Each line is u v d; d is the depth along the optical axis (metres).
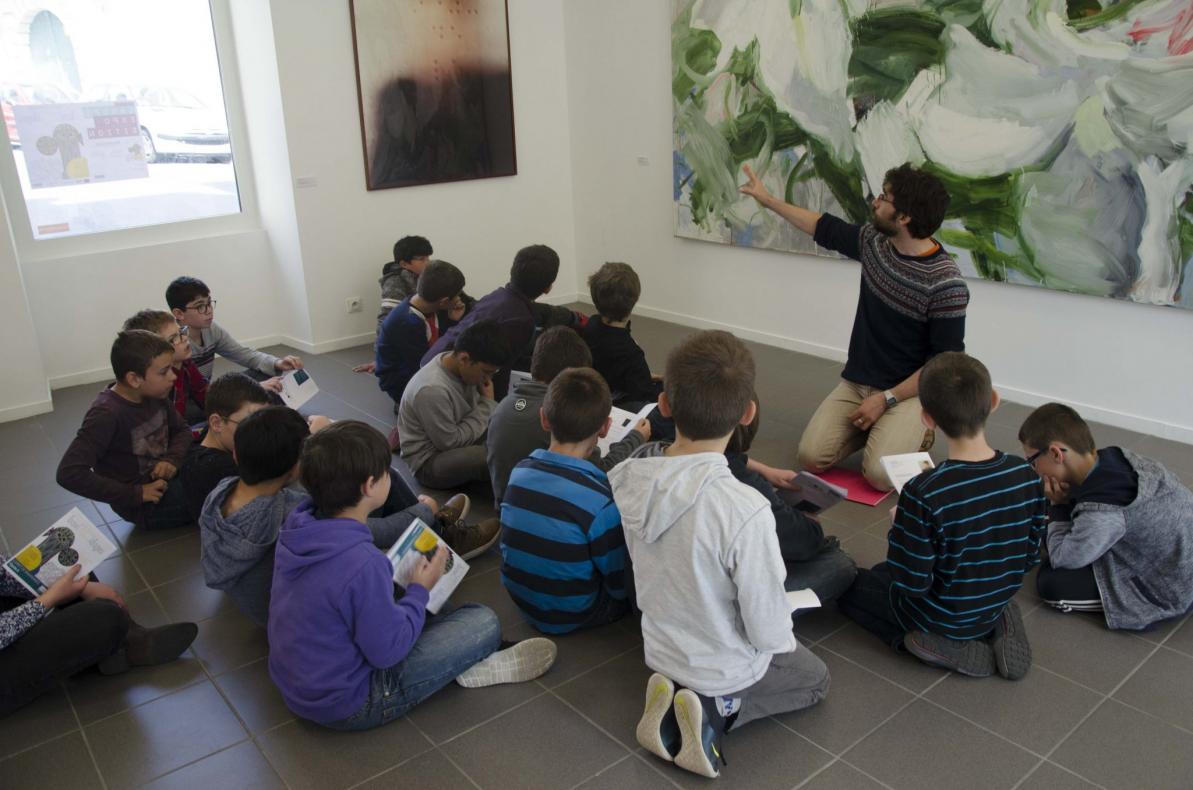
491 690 2.15
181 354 3.31
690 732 1.78
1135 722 1.98
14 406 4.27
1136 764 1.86
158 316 3.27
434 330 4.11
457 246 5.68
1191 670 2.16
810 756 1.90
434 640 2.06
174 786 1.88
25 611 2.04
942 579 2.05
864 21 4.09
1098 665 2.19
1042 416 2.43
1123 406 3.68
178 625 2.32
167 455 3.04
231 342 3.83
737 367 1.75
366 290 5.38
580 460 2.17
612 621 2.38
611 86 5.56
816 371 4.58
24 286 4.24
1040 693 2.09
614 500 1.99
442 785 1.85
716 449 1.81
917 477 2.03
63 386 4.71
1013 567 2.04
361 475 1.85
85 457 2.80
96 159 4.71
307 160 4.95
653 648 1.85
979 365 2.01
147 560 2.85
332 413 4.19
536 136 5.84
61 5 4.46
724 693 1.80
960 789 1.80
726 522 1.68
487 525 2.78
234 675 2.26
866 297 3.18
